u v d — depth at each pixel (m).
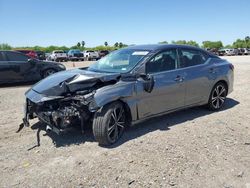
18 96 9.23
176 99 5.76
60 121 4.59
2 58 11.68
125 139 5.00
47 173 3.93
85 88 4.73
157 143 4.80
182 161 4.20
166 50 5.75
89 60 46.50
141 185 3.61
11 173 3.96
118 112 4.86
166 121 5.97
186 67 5.99
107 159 4.27
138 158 4.28
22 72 12.05
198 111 6.75
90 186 3.61
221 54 61.59
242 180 3.77
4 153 4.57
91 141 4.96
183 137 5.07
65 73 5.44
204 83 6.30
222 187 3.61
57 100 4.65
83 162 4.20
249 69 17.78
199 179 3.76
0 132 5.52
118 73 5.08
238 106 7.31
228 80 6.89
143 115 5.22
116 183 3.66
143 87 5.09
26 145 4.88
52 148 4.72
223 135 5.20
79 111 4.63
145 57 5.40
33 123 6.00
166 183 3.66
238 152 4.53
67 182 3.70
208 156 4.37
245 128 5.58
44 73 12.64
